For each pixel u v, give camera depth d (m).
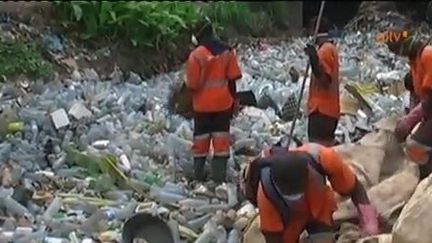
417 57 8.48
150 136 10.49
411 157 8.59
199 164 9.40
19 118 10.37
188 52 15.29
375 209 7.71
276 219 7.05
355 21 17.95
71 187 9.08
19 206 8.41
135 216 7.84
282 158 7.06
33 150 9.73
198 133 9.35
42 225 8.19
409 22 17.47
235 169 9.73
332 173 7.29
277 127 10.84
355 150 8.95
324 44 9.16
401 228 7.05
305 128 10.58
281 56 15.30
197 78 9.09
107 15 14.57
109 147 9.90
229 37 17.02
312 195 7.11
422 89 8.38
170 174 9.58
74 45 14.15
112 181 9.16
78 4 14.45
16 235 7.86
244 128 10.77
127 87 12.70
